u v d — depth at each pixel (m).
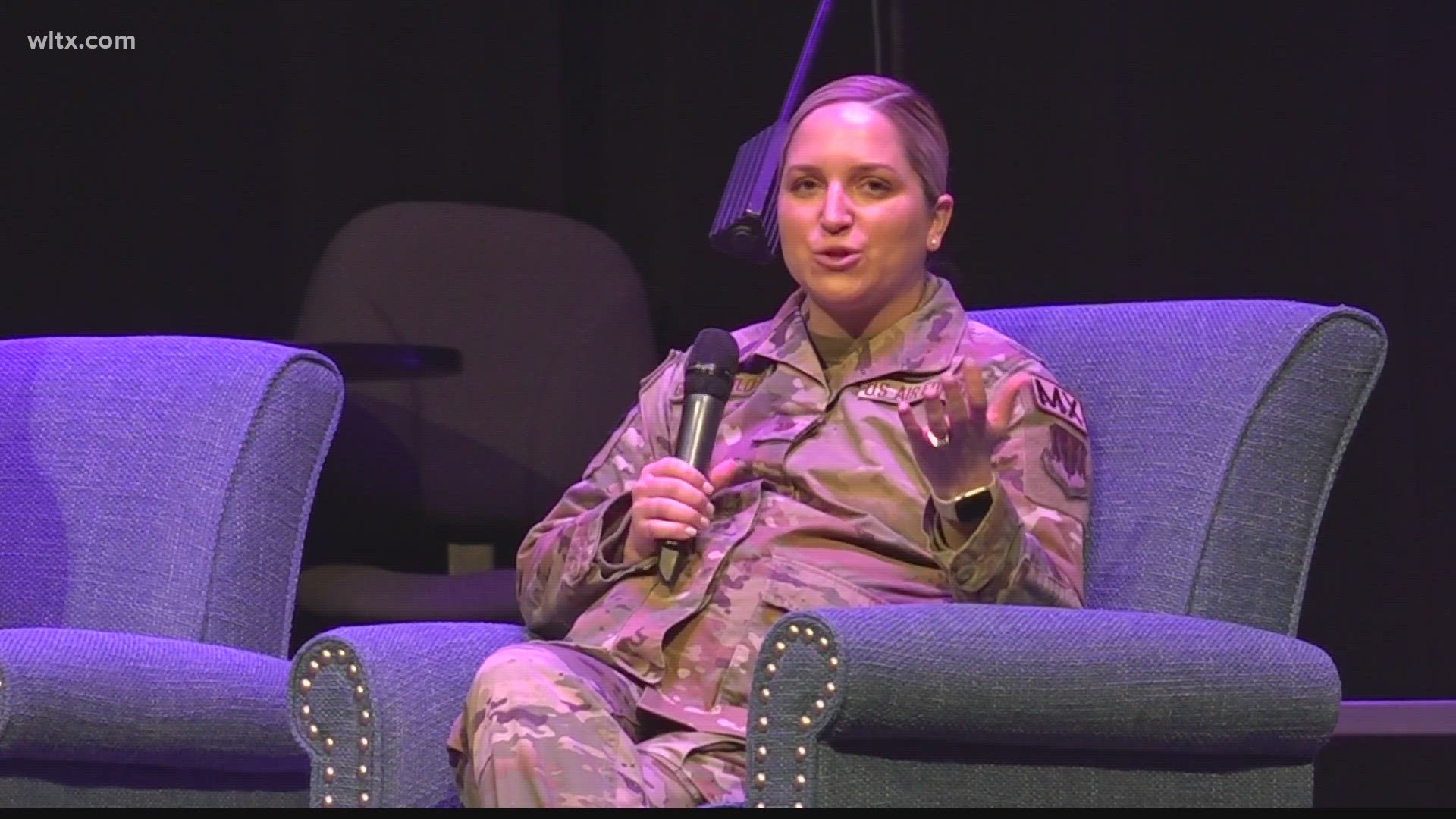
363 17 15.52
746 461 8.66
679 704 8.12
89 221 15.38
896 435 8.53
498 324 13.84
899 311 8.93
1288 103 13.93
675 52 15.38
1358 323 9.06
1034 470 8.33
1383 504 13.62
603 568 8.47
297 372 10.35
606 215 15.63
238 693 9.02
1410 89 13.62
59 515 10.25
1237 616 8.73
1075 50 14.41
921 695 7.05
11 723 8.20
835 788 7.11
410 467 13.69
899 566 8.30
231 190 15.48
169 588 9.95
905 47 14.56
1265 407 8.91
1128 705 7.46
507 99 15.59
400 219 13.93
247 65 15.47
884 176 8.73
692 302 15.37
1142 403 9.25
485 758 7.51
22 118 15.30
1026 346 9.84
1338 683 8.20
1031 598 7.89
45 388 10.61
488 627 8.80
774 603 8.19
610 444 9.19
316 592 12.74
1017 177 14.54
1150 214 14.25
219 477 10.07
